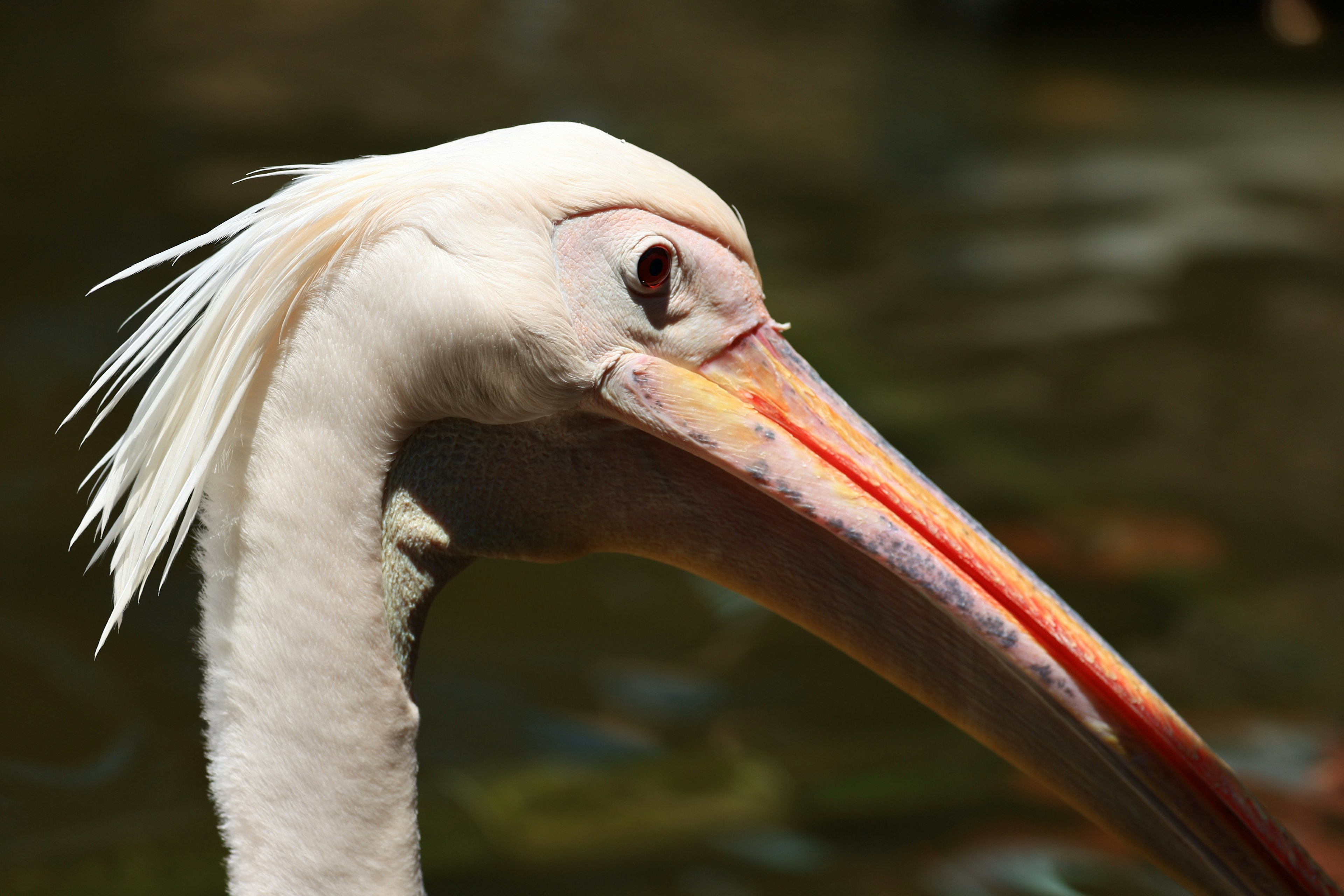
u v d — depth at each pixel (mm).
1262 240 20453
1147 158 24188
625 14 33594
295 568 4219
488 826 8859
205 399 4184
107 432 12789
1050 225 20984
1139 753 4355
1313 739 10031
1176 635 11445
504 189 4184
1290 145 24953
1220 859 4336
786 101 27031
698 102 26531
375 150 21031
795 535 4680
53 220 17344
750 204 21359
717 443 4438
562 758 9672
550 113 24297
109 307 15000
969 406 15414
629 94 26500
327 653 4219
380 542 4273
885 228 20734
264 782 4258
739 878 8453
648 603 11938
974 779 9648
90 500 11898
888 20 34688
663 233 4371
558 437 4520
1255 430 15141
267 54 26719
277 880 4262
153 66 25125
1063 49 32219
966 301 18359
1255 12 34469
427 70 26562
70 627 10562
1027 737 4602
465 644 11086
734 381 4527
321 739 4227
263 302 4148
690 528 4703
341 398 4184
